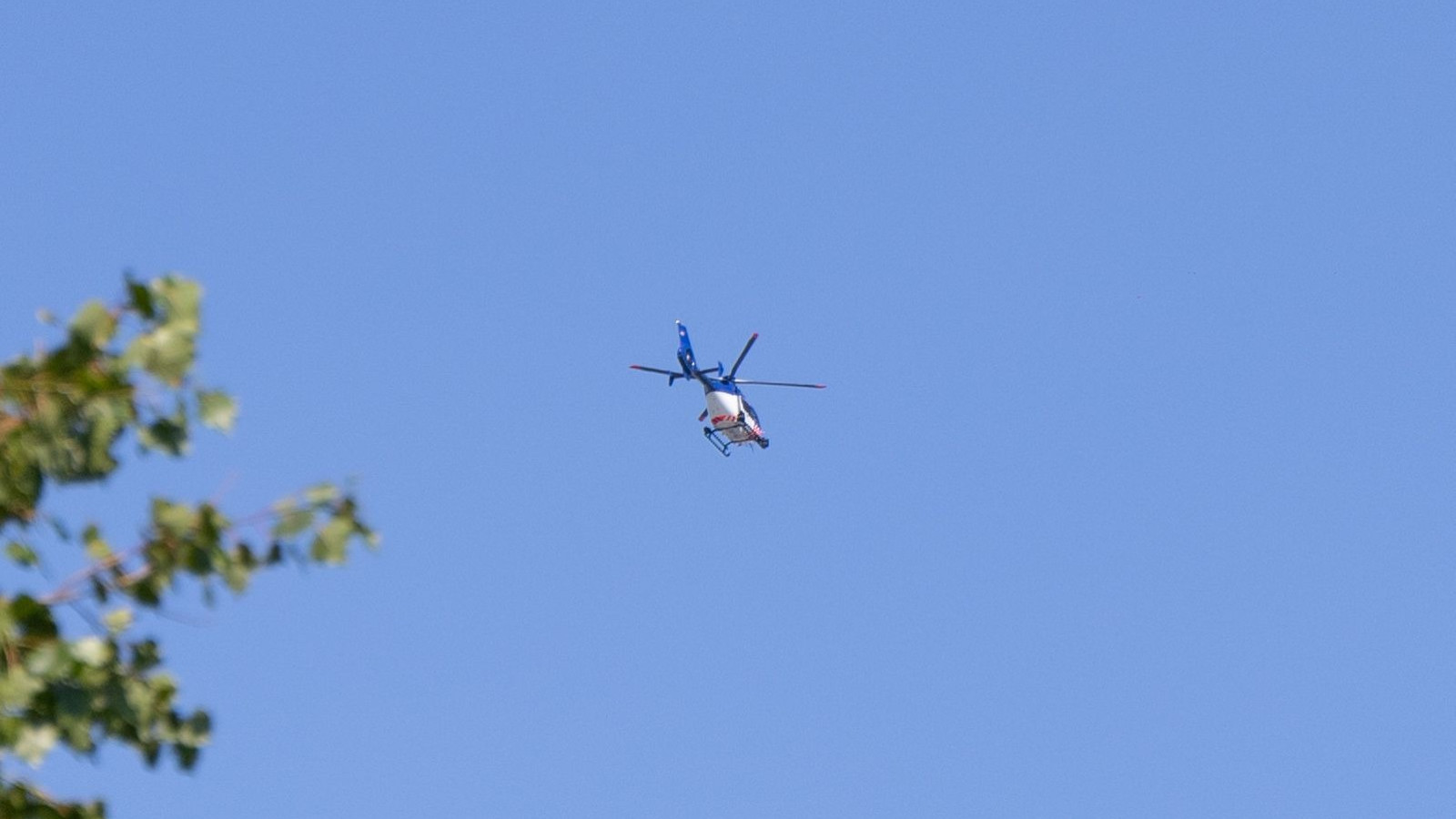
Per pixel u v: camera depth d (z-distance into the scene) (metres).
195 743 30.45
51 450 29.38
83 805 29.08
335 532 31.03
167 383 29.98
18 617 29.02
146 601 30.31
